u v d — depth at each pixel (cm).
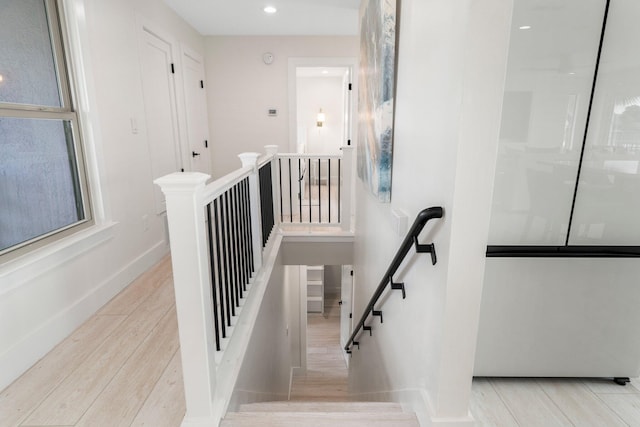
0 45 173
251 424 134
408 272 159
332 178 888
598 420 149
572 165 146
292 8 371
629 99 138
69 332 199
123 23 268
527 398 162
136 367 172
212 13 382
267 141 499
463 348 116
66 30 213
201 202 121
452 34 107
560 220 151
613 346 165
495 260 158
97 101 234
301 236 398
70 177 219
